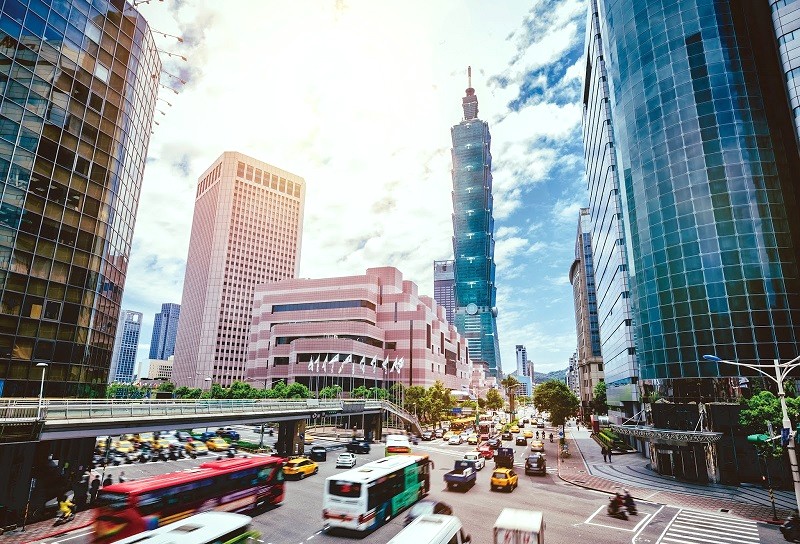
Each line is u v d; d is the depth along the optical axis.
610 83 61.81
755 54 48.62
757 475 39.88
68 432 28.84
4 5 39.94
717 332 43.88
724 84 48.28
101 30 48.88
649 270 50.50
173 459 49.97
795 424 30.53
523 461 54.78
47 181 42.00
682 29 51.22
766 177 45.66
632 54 55.81
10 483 31.08
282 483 29.34
